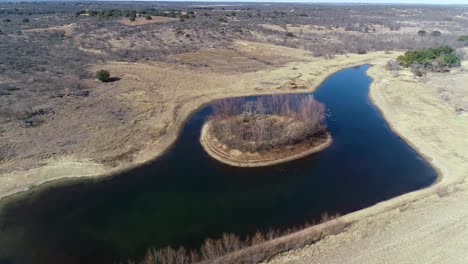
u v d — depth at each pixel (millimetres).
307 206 25344
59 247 21469
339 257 19719
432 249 20203
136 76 52406
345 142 34969
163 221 23625
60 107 39938
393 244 20641
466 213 23234
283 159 31500
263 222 23562
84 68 55031
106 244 21641
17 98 41219
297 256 19891
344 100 46656
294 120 35688
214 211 24734
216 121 36000
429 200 25016
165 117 39375
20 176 27812
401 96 47156
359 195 26672
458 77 54719
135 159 31219
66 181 27906
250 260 19422
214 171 29922
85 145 32438
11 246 21562
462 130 36562
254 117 36531
